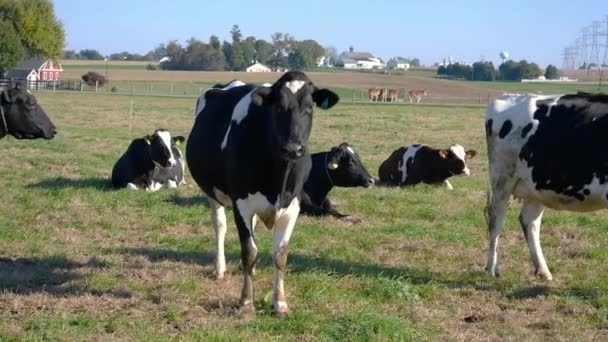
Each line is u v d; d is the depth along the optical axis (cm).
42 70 9494
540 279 977
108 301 838
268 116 771
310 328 753
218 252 956
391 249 1138
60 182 1670
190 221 1295
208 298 858
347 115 4672
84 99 6025
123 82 10025
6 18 9112
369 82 11119
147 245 1134
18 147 2395
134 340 710
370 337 729
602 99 927
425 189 1728
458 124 4056
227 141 813
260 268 991
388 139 3059
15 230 1184
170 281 913
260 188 789
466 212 1424
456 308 849
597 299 870
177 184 1708
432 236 1213
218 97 918
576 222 1341
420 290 907
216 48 14212
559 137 923
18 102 1091
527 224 999
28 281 917
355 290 902
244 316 789
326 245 1137
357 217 1382
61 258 1031
